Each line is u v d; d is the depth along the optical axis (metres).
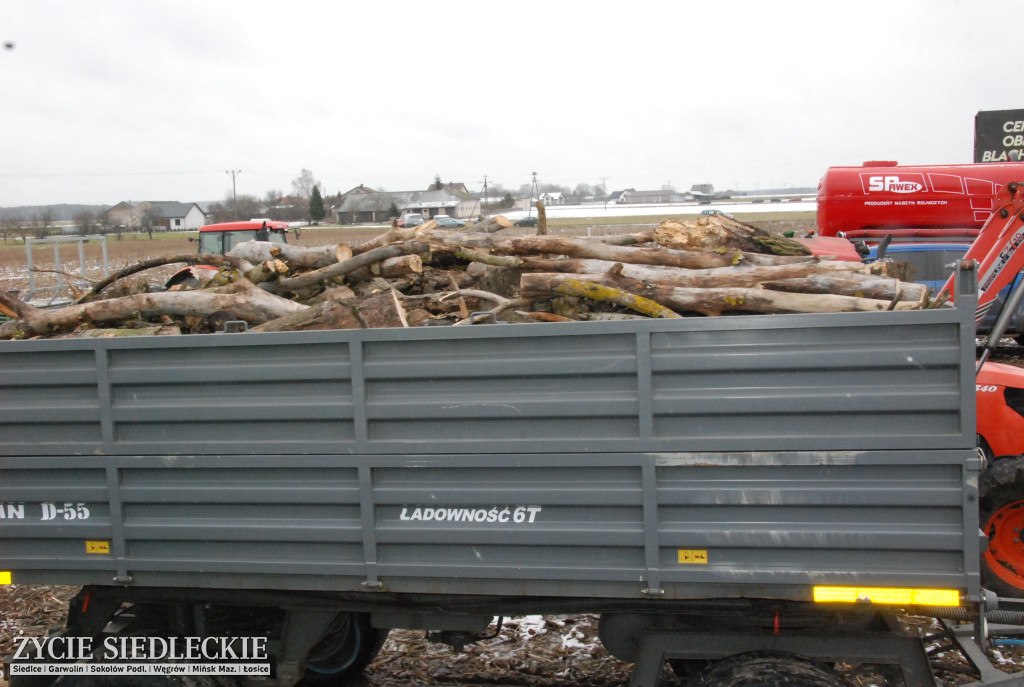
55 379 3.38
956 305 2.69
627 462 2.95
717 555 2.94
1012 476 4.76
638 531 2.98
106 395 3.34
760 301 3.81
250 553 3.33
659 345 2.90
